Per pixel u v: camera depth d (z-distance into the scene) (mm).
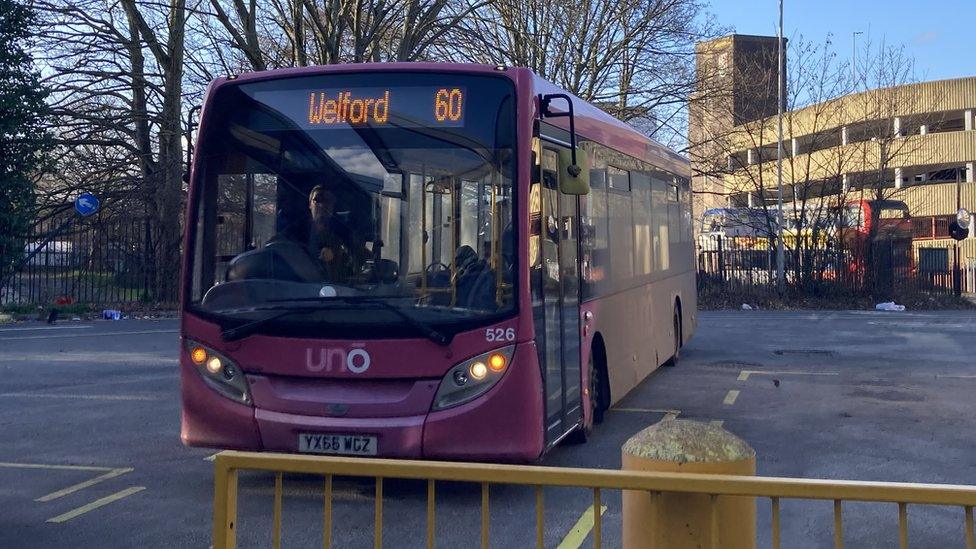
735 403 11398
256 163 7188
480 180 6867
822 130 31938
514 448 6609
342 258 6902
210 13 27141
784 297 30297
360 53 26703
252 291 6961
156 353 16078
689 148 32312
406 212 6891
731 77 32094
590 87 31484
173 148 28766
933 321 23000
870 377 13453
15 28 24594
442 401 6613
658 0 30656
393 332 6672
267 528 6379
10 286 26156
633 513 3447
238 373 6926
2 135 24203
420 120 7020
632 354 10766
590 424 8930
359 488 7480
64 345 17328
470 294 6719
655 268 12422
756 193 33750
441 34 28344
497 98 6996
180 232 28609
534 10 30625
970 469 8023
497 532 6305
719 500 3361
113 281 27797
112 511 6766
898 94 31141
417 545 6020
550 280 7441
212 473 7887
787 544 6086
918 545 6066
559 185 7418
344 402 6672
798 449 8836
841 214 30578
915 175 57281
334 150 7102
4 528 6348
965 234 30859
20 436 9336
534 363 6750
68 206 27703
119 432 9523
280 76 7297
